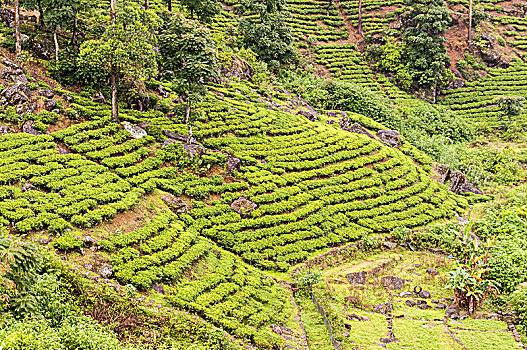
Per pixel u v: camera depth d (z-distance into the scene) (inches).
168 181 1360.7
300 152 1770.4
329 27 3189.0
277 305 1087.0
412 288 1184.8
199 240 1210.0
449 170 1964.8
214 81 2064.5
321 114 2207.2
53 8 1585.9
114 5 1560.0
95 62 1459.2
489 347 879.7
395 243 1488.7
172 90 1847.9
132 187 1261.1
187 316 906.7
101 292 868.6
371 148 1911.9
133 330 824.3
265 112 1968.5
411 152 2034.9
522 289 1060.5
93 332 706.2
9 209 1011.9
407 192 1726.1
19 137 1267.2
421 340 908.0
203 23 2472.9
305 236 1400.1
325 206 1552.7
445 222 1636.3
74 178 1181.1
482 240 1455.5
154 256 1056.8
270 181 1560.0
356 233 1477.6
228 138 1685.5
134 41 1467.8
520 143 2281.0
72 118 1432.1
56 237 989.8
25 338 602.9
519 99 2416.3
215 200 1397.6
